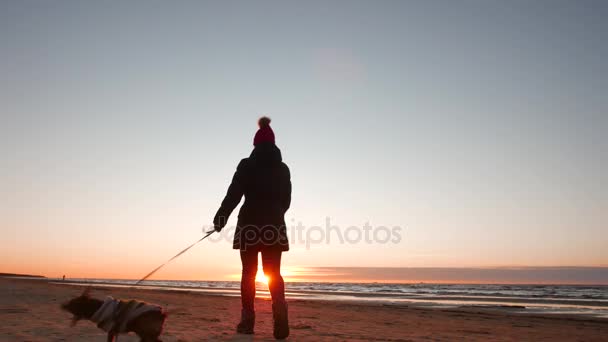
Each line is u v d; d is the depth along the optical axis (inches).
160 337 191.6
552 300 1167.0
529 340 262.5
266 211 198.1
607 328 402.6
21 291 629.6
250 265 211.6
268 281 198.8
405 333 265.1
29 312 304.2
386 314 489.4
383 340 219.0
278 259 198.4
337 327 284.4
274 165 201.5
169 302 561.3
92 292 758.5
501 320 467.8
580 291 2377.0
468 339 247.6
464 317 499.5
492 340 247.8
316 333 235.1
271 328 241.8
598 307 860.6
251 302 212.4
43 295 530.0
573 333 333.4
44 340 181.3
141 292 914.7
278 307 195.5
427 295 1434.5
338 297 1185.4
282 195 202.8
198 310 401.7
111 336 145.9
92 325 231.5
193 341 183.5
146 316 144.3
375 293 1598.2
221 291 1486.2
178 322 268.2
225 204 194.2
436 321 409.4
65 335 195.5
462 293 1788.9
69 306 147.9
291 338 202.8
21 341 178.4
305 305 633.0
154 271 169.9
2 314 288.2
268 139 203.3
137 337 190.5
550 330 355.6
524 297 1382.9
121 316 144.0
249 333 210.8
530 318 510.3
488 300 1128.2
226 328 240.7
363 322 348.5
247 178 197.6
